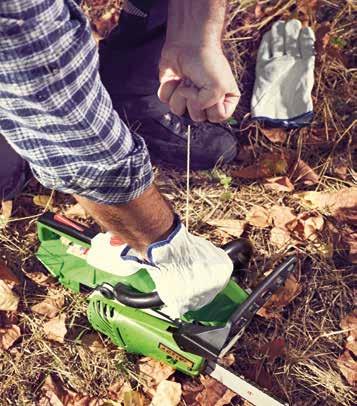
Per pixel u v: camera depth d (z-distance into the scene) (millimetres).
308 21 2447
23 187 2115
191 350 1537
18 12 907
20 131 1106
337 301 1908
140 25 2002
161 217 1325
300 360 1792
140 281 1646
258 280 1924
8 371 1799
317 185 2148
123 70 2043
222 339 1488
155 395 1702
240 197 2125
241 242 1693
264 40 2396
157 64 2014
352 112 2289
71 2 1018
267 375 1764
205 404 1707
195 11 1545
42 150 1120
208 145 2119
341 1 2492
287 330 1848
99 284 1735
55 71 986
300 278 1944
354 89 2330
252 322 1853
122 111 2092
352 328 1843
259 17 2479
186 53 1543
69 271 1851
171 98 1612
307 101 2230
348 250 1996
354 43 2436
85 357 1814
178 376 1761
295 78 2275
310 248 1986
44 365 1810
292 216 2033
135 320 1666
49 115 1046
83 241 1811
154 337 1649
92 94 1064
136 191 1196
